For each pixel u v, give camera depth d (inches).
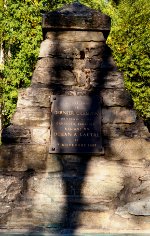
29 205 164.7
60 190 167.2
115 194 167.6
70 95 180.5
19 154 170.9
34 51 435.2
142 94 428.8
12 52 458.0
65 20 188.2
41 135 175.0
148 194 168.4
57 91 181.3
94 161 171.8
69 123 175.9
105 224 163.5
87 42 189.5
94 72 185.5
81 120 176.9
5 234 156.5
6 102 445.4
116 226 163.5
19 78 444.8
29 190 166.9
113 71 186.1
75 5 196.4
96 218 164.1
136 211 165.6
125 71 427.8
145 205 166.6
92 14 190.2
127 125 179.0
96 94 181.8
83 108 178.5
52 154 171.6
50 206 164.7
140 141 175.3
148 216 165.6
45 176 168.6
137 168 171.5
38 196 165.9
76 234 158.2
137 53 424.8
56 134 173.8
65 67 185.3
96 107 179.2
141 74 425.7
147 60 422.3
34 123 176.7
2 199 165.3
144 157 173.6
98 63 186.9
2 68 451.5
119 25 445.4
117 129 177.9
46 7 443.8
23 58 440.8
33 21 440.5
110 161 172.2
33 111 177.9
